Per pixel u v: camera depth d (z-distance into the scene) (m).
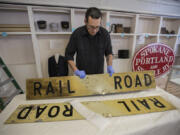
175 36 2.33
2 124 0.54
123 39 2.14
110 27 1.93
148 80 0.88
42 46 1.74
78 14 1.74
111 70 0.94
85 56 1.04
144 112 0.62
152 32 2.28
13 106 0.68
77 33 0.96
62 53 1.86
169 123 0.56
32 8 1.41
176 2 2.09
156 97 0.77
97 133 0.49
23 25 1.45
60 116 0.59
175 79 1.85
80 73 0.81
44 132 0.49
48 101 0.73
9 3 1.30
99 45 1.00
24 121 0.55
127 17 2.03
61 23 1.59
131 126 0.52
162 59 2.04
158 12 2.01
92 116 0.59
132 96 0.79
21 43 1.67
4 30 1.36
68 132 0.49
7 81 1.41
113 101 0.72
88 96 0.79
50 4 1.42
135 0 1.84
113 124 0.54
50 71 1.71
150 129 0.52
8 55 1.67
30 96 0.75
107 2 1.71
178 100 0.71
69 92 0.77
